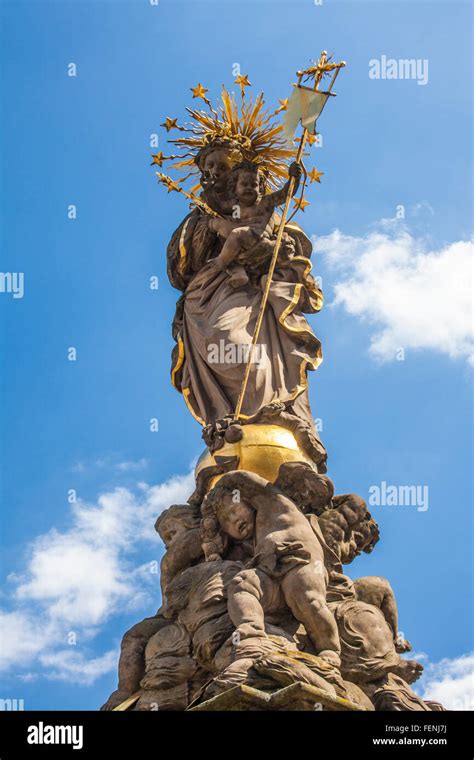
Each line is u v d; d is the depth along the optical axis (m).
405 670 30.45
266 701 27.53
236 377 33.19
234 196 34.56
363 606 30.75
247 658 28.56
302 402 33.22
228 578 30.38
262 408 32.44
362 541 31.88
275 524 30.67
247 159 34.88
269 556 30.12
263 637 29.11
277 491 31.16
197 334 33.78
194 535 31.75
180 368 34.19
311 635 29.73
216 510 31.14
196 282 34.50
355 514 31.73
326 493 31.50
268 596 29.86
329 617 29.70
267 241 34.03
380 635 30.41
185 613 30.39
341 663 30.05
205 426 32.72
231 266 34.22
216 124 35.25
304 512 31.47
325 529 31.38
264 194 34.91
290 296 33.94
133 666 30.69
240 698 27.50
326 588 30.72
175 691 29.84
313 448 32.22
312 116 33.25
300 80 33.50
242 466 31.72
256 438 31.95
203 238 34.72
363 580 31.45
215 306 34.00
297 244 34.66
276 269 34.41
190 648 30.09
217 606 30.09
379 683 30.06
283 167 35.09
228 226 34.25
